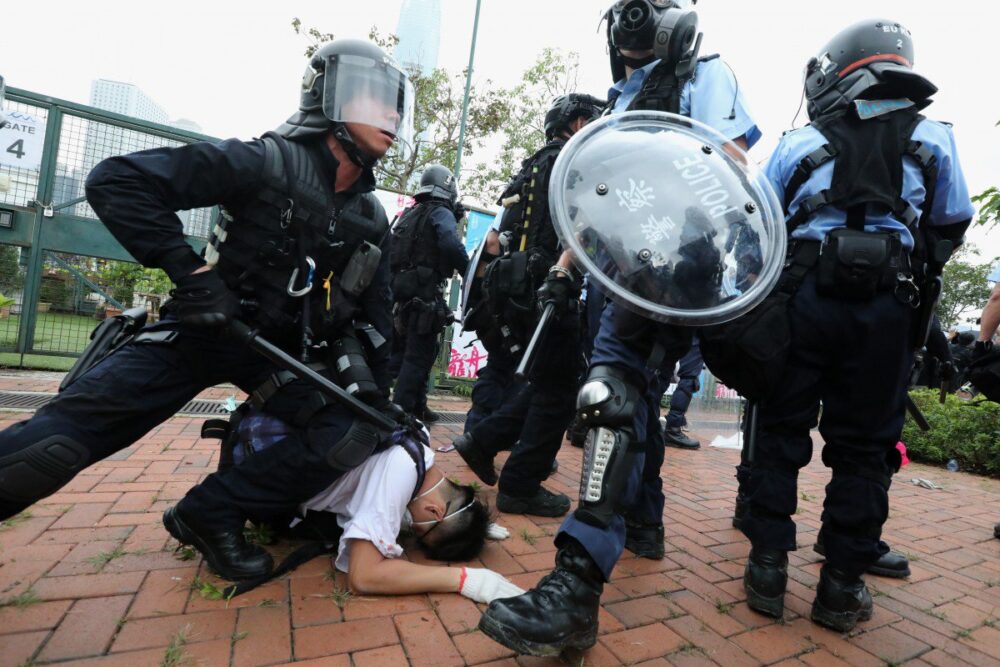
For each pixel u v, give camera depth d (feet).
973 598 7.13
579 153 5.08
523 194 8.66
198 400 15.49
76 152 18.12
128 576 5.70
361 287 5.93
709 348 5.98
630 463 4.97
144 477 8.64
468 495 6.86
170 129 19.17
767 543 6.11
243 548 5.81
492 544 7.41
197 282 4.85
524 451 8.46
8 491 4.45
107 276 18.94
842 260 5.44
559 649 4.50
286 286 5.50
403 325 12.40
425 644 4.96
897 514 10.83
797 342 5.93
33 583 5.43
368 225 6.01
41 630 4.70
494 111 41.42
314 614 5.31
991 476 15.69
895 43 6.00
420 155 41.01
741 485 8.96
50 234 17.88
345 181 5.78
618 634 5.48
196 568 5.96
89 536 6.53
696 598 6.40
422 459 6.37
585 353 8.25
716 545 8.21
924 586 7.39
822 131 6.01
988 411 16.51
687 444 16.15
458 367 22.65
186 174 4.83
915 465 16.65
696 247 4.87
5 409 12.16
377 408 6.11
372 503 5.91
